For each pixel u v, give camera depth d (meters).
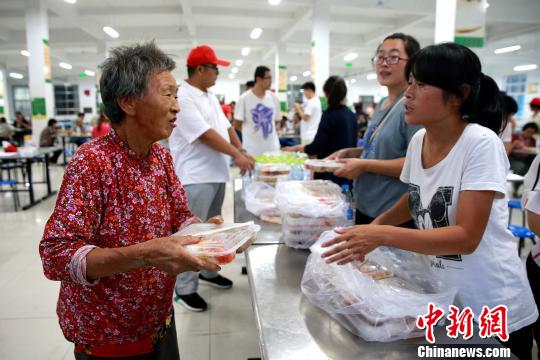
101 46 12.80
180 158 2.51
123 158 0.98
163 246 0.84
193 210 2.52
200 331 2.41
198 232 1.03
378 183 1.69
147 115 0.96
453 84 0.95
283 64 13.58
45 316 2.59
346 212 1.51
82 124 13.04
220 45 15.29
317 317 0.99
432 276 1.08
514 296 1.08
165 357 1.19
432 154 1.11
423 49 1.00
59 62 17.19
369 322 0.89
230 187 6.82
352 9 10.48
